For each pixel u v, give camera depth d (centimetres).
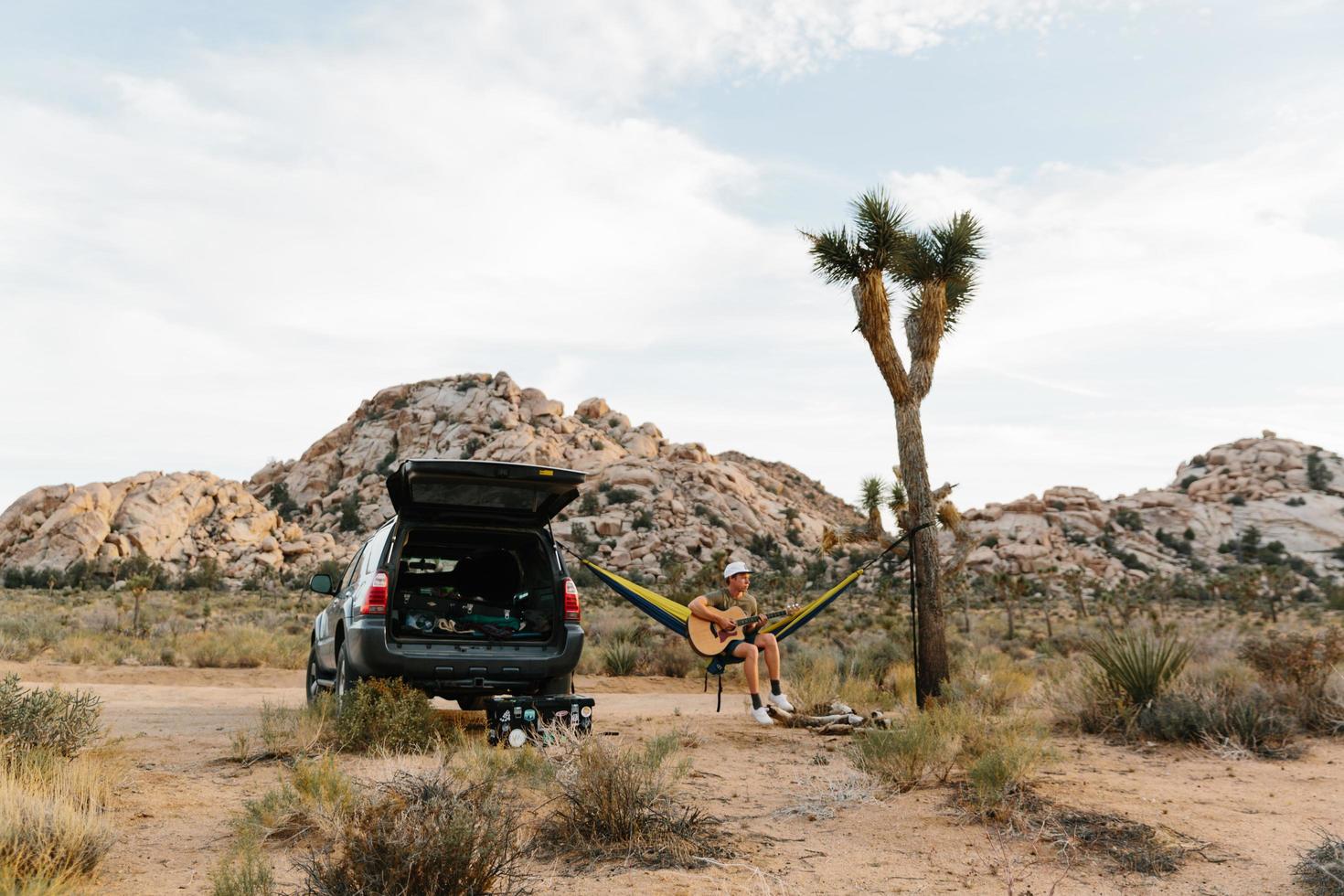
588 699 706
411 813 362
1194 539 14488
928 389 1073
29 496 12581
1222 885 403
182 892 369
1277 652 992
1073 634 4150
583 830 450
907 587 7956
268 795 457
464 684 774
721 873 406
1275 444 17200
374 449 19612
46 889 336
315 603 6412
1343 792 616
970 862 430
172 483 13700
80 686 1393
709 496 17038
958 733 668
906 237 1084
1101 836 471
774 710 880
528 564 895
